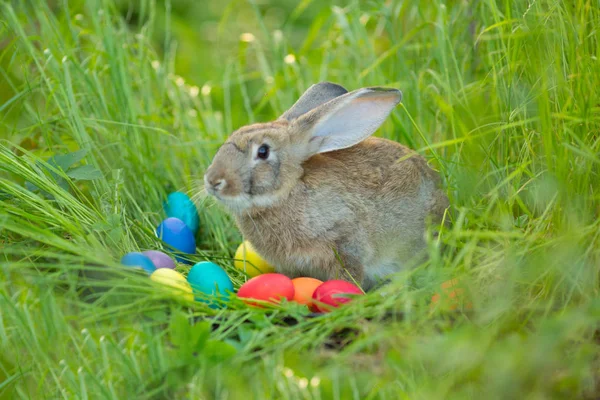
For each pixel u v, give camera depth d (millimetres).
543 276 7809
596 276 7742
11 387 7512
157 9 15820
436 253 7789
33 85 10977
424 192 9742
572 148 7918
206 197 10094
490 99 10227
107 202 9859
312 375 7035
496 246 8484
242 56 14039
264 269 9867
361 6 13508
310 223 9172
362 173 9469
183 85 12867
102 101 11016
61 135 11078
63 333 7461
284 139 9133
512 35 9023
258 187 9008
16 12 12469
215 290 8414
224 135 12188
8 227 7945
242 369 7156
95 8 11906
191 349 7266
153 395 7160
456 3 11469
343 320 7621
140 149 11016
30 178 9203
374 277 9500
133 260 8508
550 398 6672
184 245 9891
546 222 8469
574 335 7148
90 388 7207
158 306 7805
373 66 11219
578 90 8594
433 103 11039
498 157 9695
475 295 7703
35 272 8102
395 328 7398
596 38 8758
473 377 6801
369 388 7031
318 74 12977
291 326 8000
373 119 9422
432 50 11359
